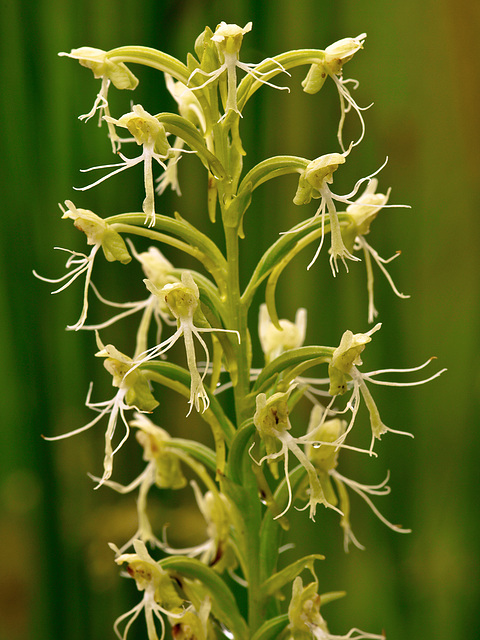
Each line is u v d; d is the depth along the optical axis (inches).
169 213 13.5
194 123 11.0
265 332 11.4
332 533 13.8
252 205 13.4
